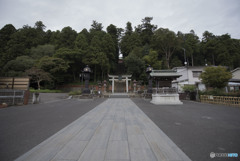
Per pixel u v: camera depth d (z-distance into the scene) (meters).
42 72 24.12
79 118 5.40
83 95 14.93
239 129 3.90
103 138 3.16
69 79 32.72
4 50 31.53
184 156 2.31
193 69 20.81
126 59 30.33
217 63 36.97
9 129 3.93
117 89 31.22
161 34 33.41
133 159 2.20
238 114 6.31
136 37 39.25
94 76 34.00
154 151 2.49
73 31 38.16
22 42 32.81
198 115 6.05
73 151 2.49
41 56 30.00
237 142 2.92
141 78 29.66
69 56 30.25
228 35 38.94
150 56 31.19
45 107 9.02
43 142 2.93
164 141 2.98
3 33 34.25
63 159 2.21
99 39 37.47
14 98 10.30
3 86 12.56
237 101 9.22
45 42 38.16
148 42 43.25
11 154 2.38
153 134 3.45
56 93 22.31
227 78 13.09
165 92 11.05
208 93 12.94
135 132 3.61
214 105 10.00
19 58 26.36
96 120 5.04
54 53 31.97
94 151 2.49
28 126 4.25
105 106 9.40
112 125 4.32
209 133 3.54
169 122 4.73
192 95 14.92
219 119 5.22
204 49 37.94
